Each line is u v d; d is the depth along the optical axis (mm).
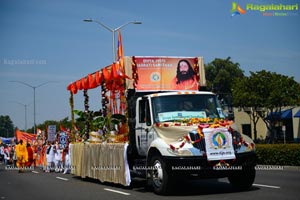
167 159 10711
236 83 45000
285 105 43188
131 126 12719
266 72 42812
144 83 12867
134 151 12758
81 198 11406
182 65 13227
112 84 14211
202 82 13352
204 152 10664
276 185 12680
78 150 17891
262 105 42438
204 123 11164
